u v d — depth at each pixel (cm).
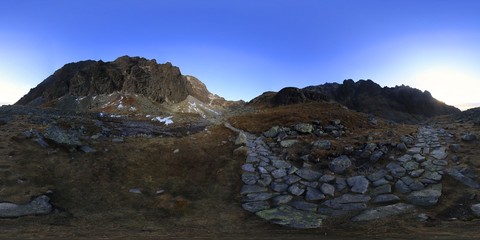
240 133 3359
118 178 2553
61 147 2811
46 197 2109
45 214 1931
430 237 1549
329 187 2422
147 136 3650
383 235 1639
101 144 3042
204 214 2128
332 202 2231
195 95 16250
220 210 2188
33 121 3806
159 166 2802
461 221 1823
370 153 2886
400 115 9731
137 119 6444
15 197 2059
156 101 12788
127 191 2391
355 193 2333
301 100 7450
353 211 2070
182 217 2081
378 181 2450
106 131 3900
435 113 10119
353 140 3297
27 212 1912
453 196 2111
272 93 8662
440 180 2333
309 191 2397
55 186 2297
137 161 2833
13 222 1780
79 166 2600
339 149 3031
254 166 2828
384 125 4200
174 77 13775
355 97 10825
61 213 1977
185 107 13012
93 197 2253
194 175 2694
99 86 12294
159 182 2573
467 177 2300
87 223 1888
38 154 2647
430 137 3297
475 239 1480
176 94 13538
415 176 2444
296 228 1862
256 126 3803
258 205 2236
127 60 13538
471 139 2984
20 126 3391
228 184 2570
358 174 2611
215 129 3772
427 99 10450
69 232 1680
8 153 2567
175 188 2502
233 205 2264
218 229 1873
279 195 2384
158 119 6378
